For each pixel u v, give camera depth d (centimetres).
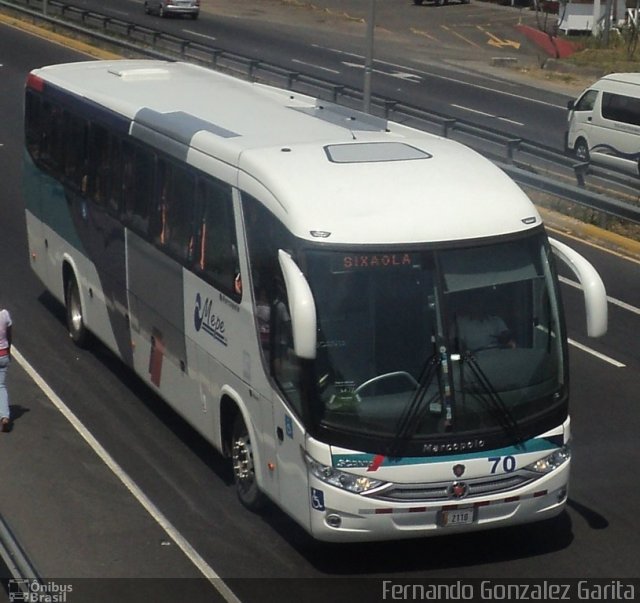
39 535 934
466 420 834
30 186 1573
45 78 1505
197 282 1037
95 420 1206
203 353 1034
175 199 1094
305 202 855
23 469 1070
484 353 843
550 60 4719
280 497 898
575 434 1191
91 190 1330
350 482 823
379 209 852
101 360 1400
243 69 3631
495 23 5978
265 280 891
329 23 5650
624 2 5647
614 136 2769
